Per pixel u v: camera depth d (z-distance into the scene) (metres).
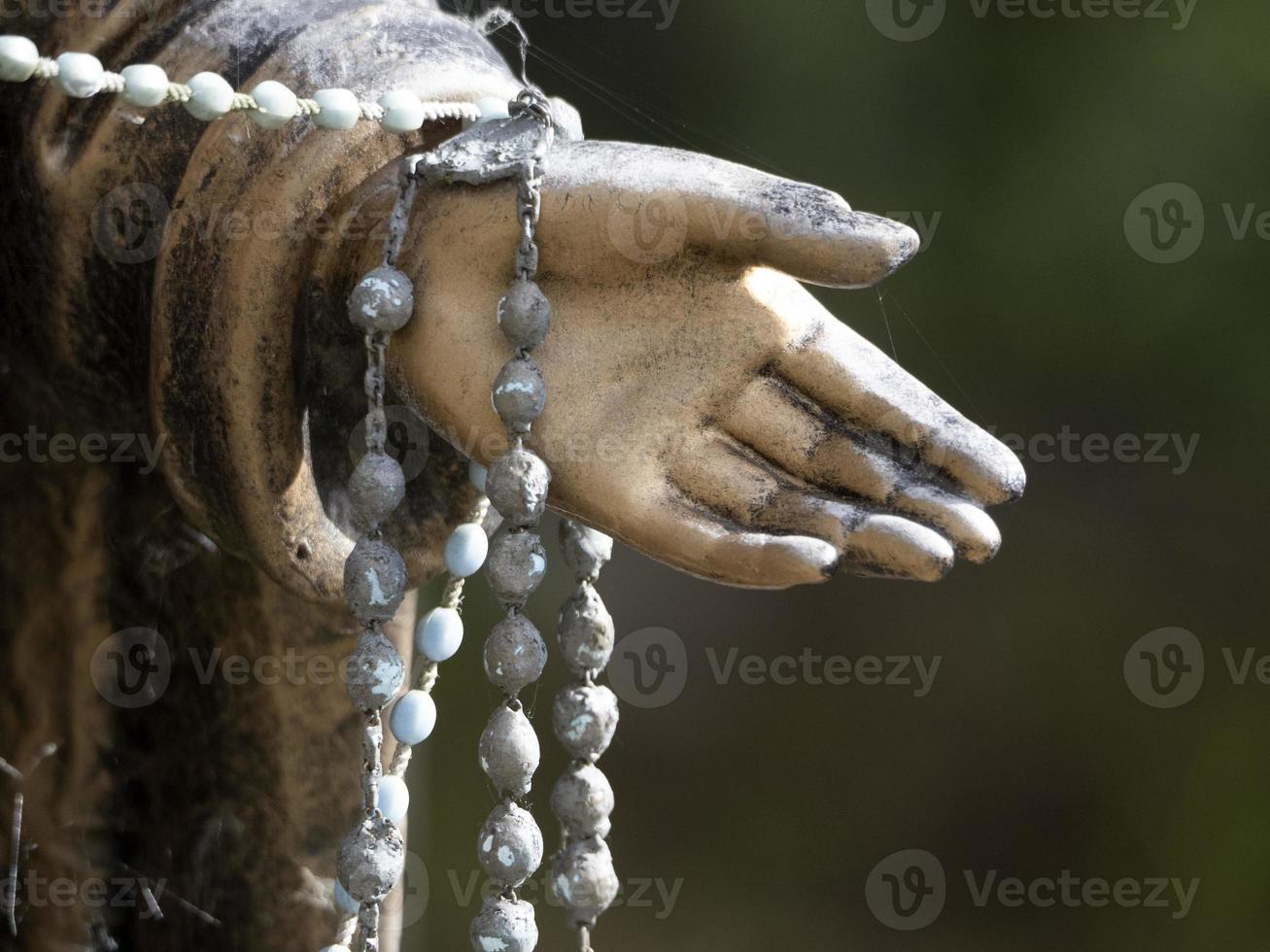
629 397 2.38
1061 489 9.45
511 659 2.35
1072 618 9.42
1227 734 8.95
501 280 2.40
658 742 9.93
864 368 2.40
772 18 9.39
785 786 9.72
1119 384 9.26
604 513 2.38
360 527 2.69
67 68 2.15
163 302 2.50
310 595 2.66
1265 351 8.95
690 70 9.34
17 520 2.80
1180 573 9.21
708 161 2.38
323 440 2.62
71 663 2.88
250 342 2.44
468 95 2.58
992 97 9.28
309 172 2.43
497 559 2.33
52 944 2.93
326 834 3.14
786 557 2.19
